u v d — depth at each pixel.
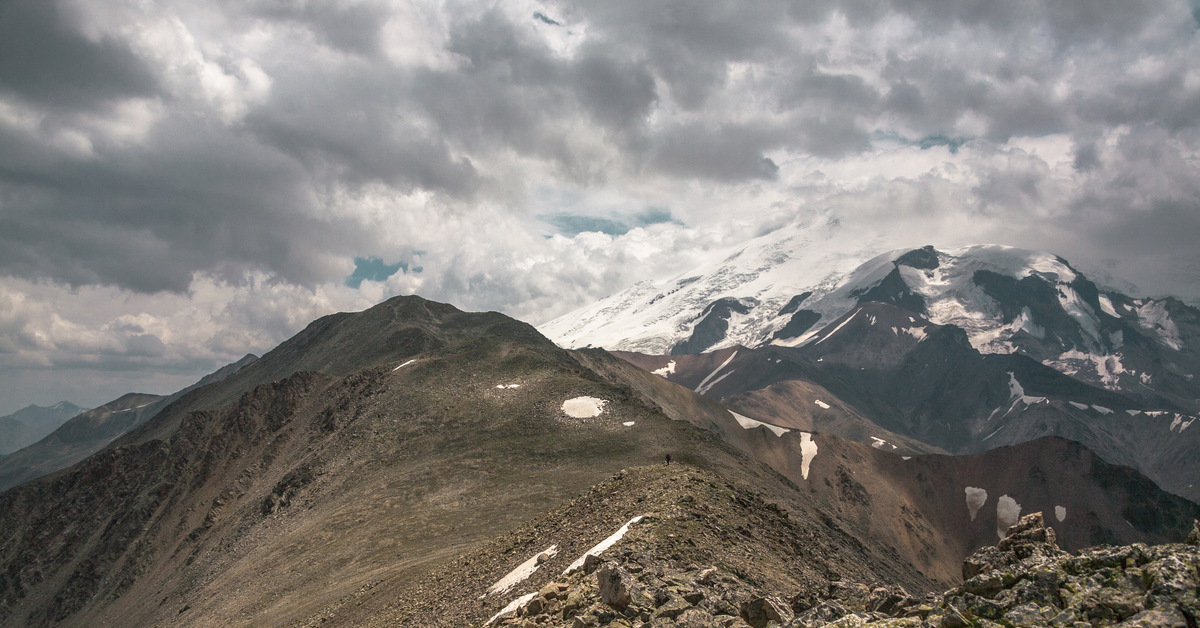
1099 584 15.02
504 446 121.31
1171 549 15.08
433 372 160.75
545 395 141.25
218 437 172.25
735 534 38.00
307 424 164.88
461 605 39.72
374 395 157.00
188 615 97.12
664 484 44.81
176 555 140.38
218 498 148.75
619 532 37.84
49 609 145.12
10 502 178.50
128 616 126.81
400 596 50.38
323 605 66.88
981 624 15.30
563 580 30.34
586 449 116.81
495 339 180.00
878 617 17.69
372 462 128.38
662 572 26.12
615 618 22.38
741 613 20.95
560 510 49.41
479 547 52.09
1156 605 13.71
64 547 163.62
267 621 71.88
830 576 37.50
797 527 43.72
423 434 134.00
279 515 124.75
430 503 102.44
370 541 91.81
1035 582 15.86
